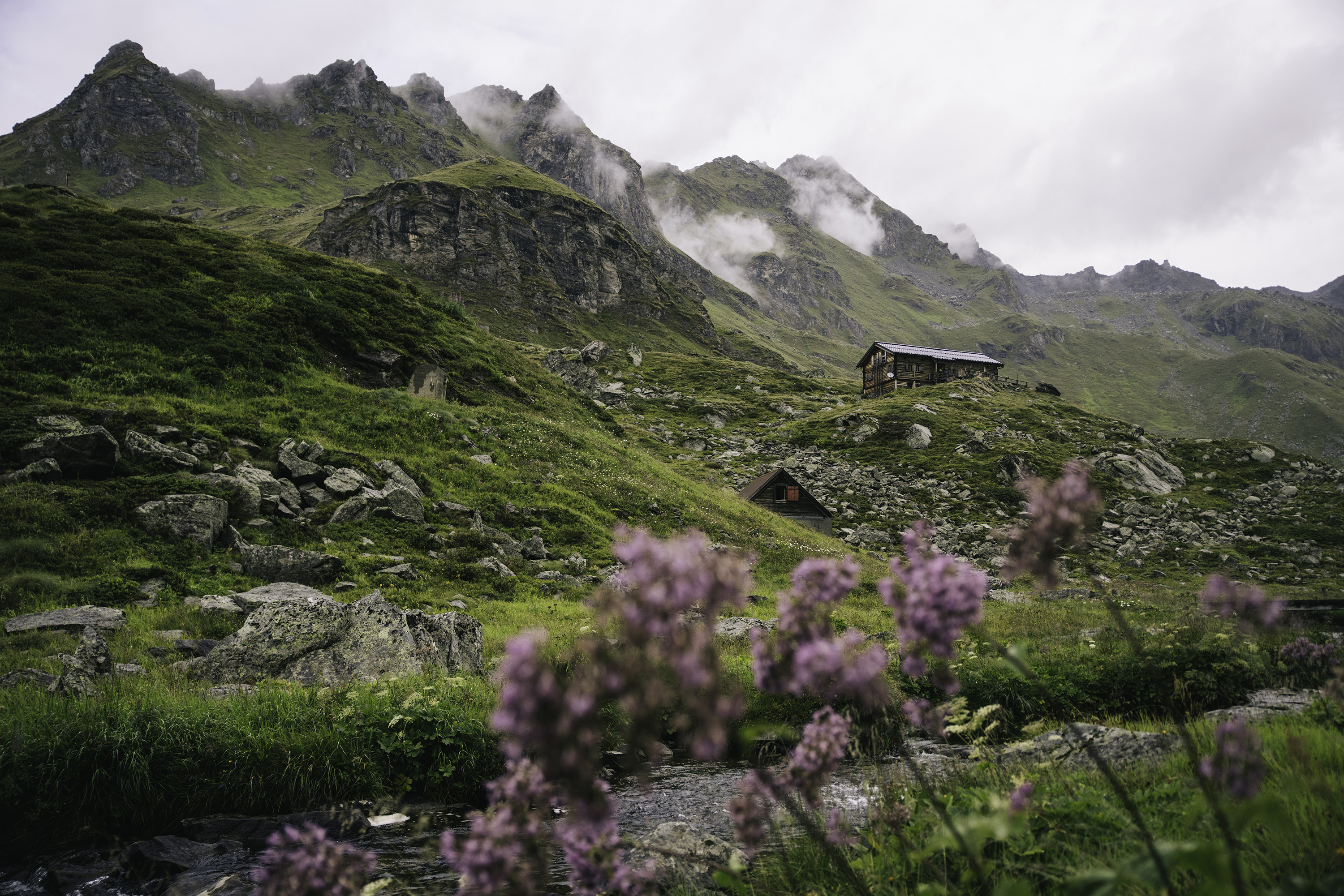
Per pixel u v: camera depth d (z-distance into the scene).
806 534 47.66
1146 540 58.22
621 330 198.88
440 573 26.48
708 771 11.18
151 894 7.20
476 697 12.37
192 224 54.56
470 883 2.00
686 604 1.53
